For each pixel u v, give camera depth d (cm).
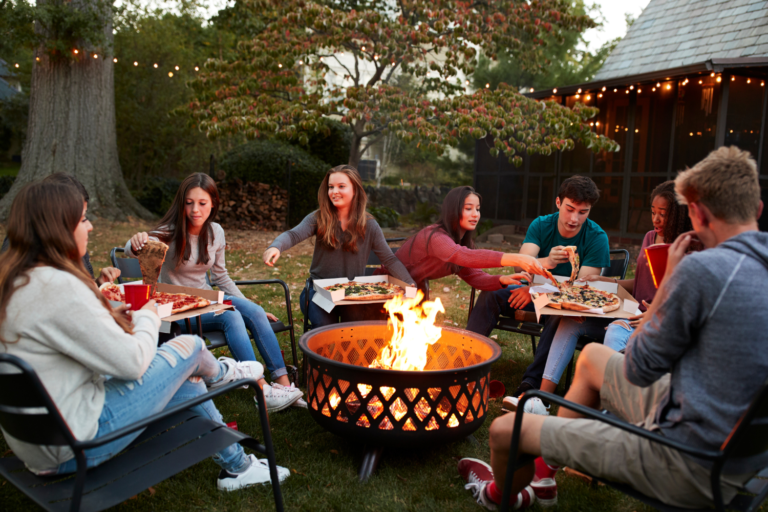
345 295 289
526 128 851
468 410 218
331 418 219
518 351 394
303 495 210
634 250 927
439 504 207
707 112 873
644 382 151
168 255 291
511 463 170
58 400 147
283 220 1136
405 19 916
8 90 2131
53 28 925
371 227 329
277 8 895
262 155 1156
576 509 207
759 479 157
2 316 142
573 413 200
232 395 300
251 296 527
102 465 160
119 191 1058
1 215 946
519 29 958
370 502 208
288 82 873
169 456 165
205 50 1502
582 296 271
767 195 894
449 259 302
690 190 148
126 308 178
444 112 856
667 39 1028
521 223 1173
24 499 199
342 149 1307
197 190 282
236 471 212
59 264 148
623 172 996
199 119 927
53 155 995
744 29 900
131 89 1412
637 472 152
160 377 174
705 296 134
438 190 1603
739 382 134
